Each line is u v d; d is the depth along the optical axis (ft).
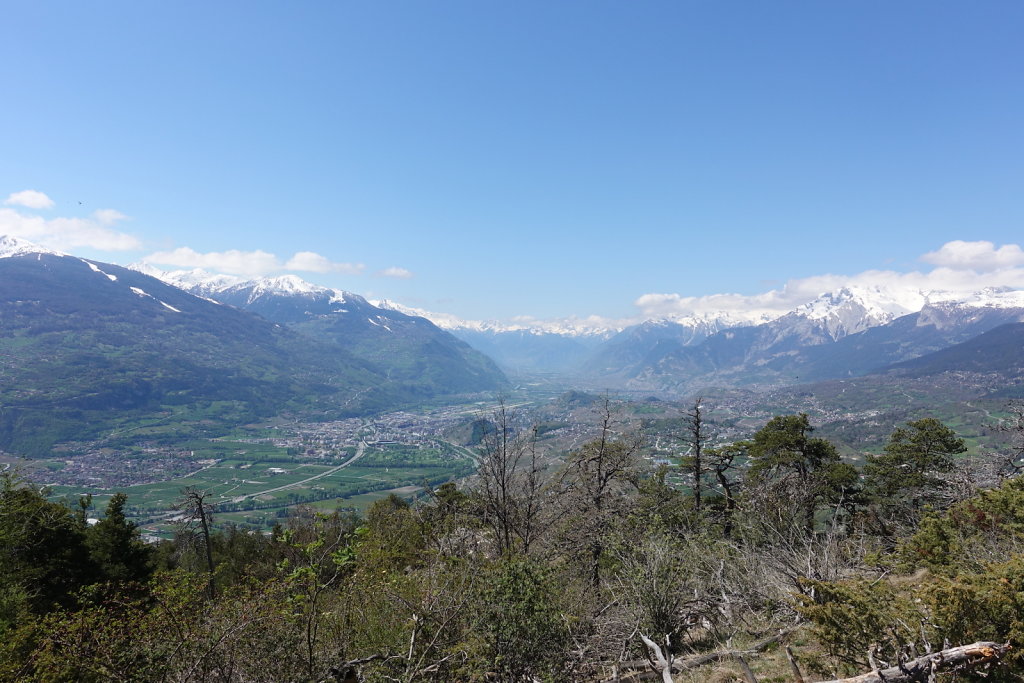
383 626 24.16
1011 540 30.68
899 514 71.15
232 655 18.95
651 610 28.07
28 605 34.22
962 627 19.04
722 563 35.55
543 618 22.77
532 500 41.73
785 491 63.57
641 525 41.98
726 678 24.62
